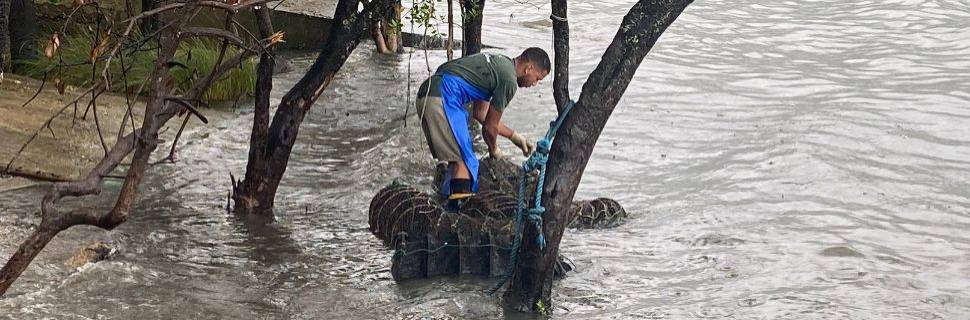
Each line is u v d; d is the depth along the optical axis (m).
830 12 25.17
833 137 14.74
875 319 8.67
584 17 24.44
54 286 8.73
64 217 5.60
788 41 22.33
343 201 11.64
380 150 13.62
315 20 20.44
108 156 5.70
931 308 8.94
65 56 15.76
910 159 13.86
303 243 10.27
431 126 10.91
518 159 13.65
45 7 17.12
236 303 8.73
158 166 12.41
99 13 7.64
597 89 8.02
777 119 15.91
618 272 9.74
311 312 8.63
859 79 18.94
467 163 10.92
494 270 9.49
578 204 11.09
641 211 11.64
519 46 21.27
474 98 11.01
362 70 18.77
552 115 15.98
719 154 13.97
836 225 11.25
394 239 10.22
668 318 8.67
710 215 11.48
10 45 15.64
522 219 8.77
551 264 8.57
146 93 15.35
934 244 10.73
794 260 10.09
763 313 8.79
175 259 9.64
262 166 10.95
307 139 14.19
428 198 10.41
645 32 7.88
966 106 16.86
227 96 15.84
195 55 15.92
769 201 12.02
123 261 9.42
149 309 8.46
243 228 10.62
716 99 17.33
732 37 22.47
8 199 10.77
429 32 21.00
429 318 8.58
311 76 10.81
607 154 13.91
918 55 21.02
